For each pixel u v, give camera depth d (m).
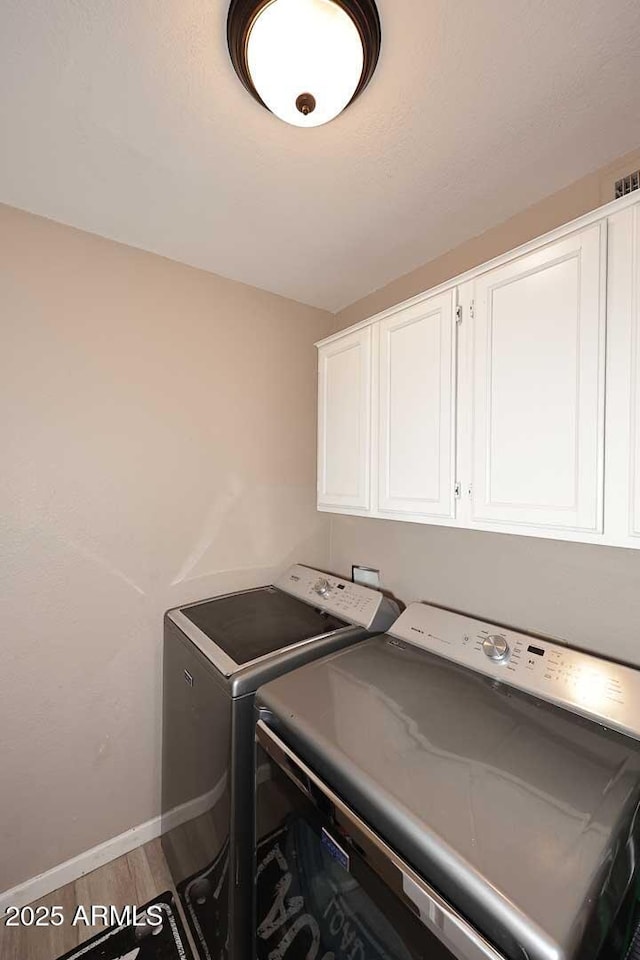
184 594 1.80
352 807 0.80
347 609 1.61
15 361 1.42
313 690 1.10
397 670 1.22
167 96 0.98
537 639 1.20
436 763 0.83
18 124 1.06
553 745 0.89
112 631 1.63
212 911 1.21
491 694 1.09
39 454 1.47
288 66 0.85
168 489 1.76
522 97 0.99
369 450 1.60
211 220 1.48
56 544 1.51
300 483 2.19
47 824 1.51
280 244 1.64
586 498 0.96
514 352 1.11
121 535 1.65
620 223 0.91
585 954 0.54
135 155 1.17
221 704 1.18
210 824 1.23
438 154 1.17
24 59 0.89
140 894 1.50
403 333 1.45
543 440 1.04
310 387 2.24
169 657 1.62
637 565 1.16
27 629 1.46
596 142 1.13
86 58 0.89
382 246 1.65
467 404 1.23
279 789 1.01
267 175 1.25
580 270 0.97
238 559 1.97
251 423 2.00
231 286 1.93
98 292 1.58
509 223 1.47
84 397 1.56
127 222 1.50
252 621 1.59
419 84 0.95
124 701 1.66
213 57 0.89
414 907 0.65
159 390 1.73
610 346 0.92
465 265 1.62
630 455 0.89
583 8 0.79
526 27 0.83
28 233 1.43
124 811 1.66
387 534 1.95
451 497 1.27
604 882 0.61
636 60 0.90
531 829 0.68
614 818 0.71
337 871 0.81
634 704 0.94
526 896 0.57
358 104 1.00
